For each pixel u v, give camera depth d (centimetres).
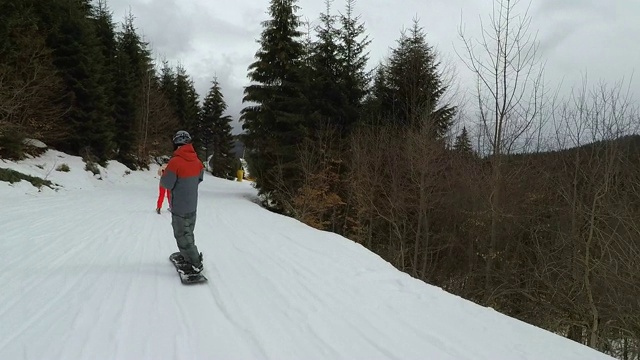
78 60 2330
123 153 3272
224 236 867
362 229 2033
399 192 1773
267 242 816
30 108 1877
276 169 2127
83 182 1894
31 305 409
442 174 1809
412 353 355
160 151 4422
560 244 1448
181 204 510
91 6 3328
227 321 399
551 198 1625
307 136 2059
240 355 331
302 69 2130
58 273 520
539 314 1476
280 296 485
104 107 2539
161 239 779
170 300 446
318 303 469
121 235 795
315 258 689
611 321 1187
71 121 2347
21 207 1081
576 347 387
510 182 1531
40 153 1975
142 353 322
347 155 2033
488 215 1542
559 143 1580
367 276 592
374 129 2103
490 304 1465
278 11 2252
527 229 1597
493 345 382
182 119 5800
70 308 406
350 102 2158
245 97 2344
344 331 395
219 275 558
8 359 301
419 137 1664
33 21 1880
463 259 1938
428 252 1881
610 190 1310
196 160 527
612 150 1292
